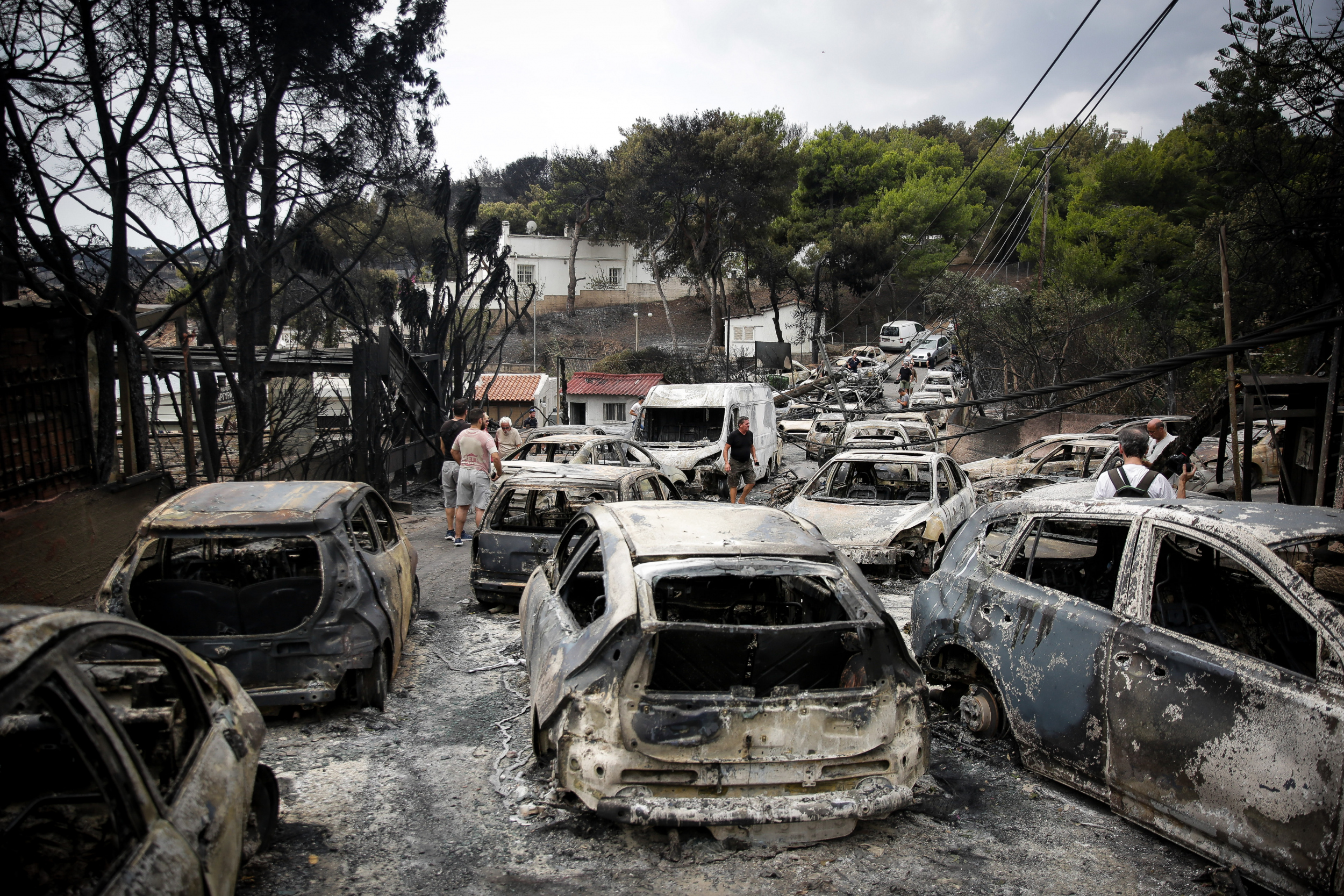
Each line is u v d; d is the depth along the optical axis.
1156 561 3.95
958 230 49.84
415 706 5.39
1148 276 26.05
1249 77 12.32
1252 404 10.34
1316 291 14.50
